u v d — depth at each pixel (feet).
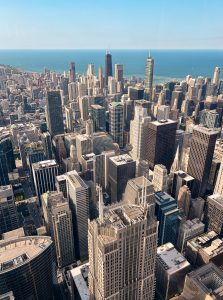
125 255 506.48
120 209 534.78
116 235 471.21
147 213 520.42
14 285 647.56
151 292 613.11
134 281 560.20
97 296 570.05
